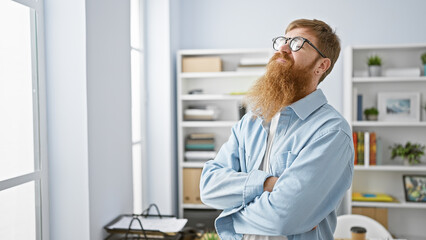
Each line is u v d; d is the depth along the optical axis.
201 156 3.44
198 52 3.38
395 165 3.28
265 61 3.35
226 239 1.21
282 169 1.16
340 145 1.10
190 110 3.44
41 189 1.64
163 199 3.21
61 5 1.66
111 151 1.94
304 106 1.18
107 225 1.86
